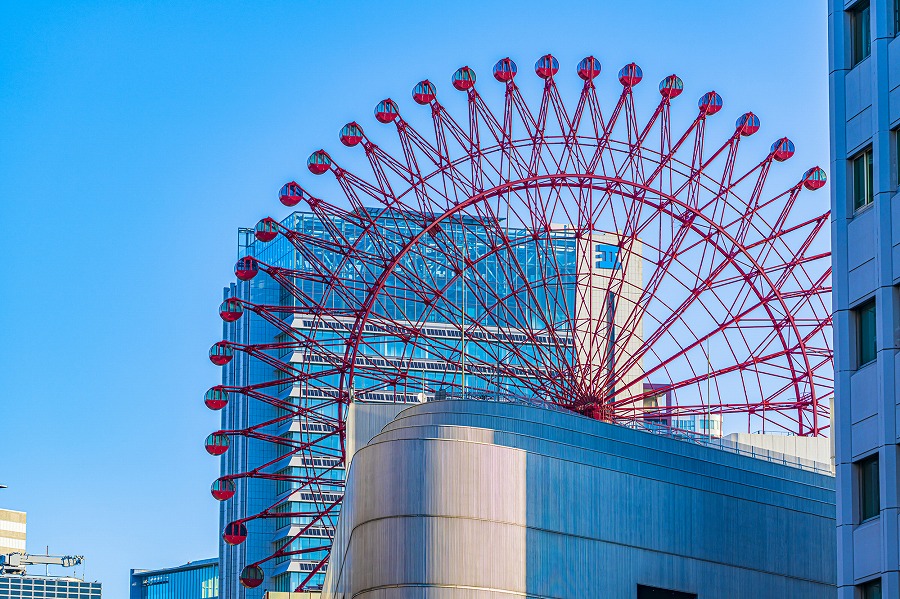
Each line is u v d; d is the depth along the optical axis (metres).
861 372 63.19
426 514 81.19
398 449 82.62
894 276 61.41
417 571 80.31
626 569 87.44
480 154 128.38
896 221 61.56
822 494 103.00
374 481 83.25
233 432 136.00
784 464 105.81
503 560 81.50
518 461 83.56
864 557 61.56
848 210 65.25
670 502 91.19
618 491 88.44
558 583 83.69
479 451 82.38
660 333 120.69
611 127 128.00
